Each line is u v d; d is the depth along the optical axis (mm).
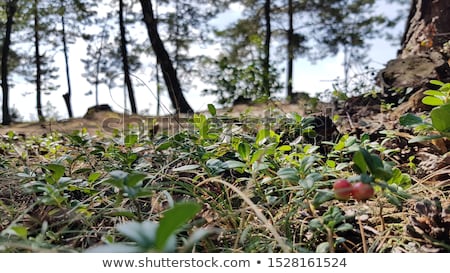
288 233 877
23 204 1164
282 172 857
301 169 868
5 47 12695
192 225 810
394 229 906
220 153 1331
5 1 12133
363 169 735
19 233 698
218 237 875
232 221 918
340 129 2143
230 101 3736
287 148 1214
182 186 1083
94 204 1049
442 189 1129
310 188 858
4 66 12656
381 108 2523
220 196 1068
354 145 1123
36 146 2391
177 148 1442
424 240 808
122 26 13180
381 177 707
